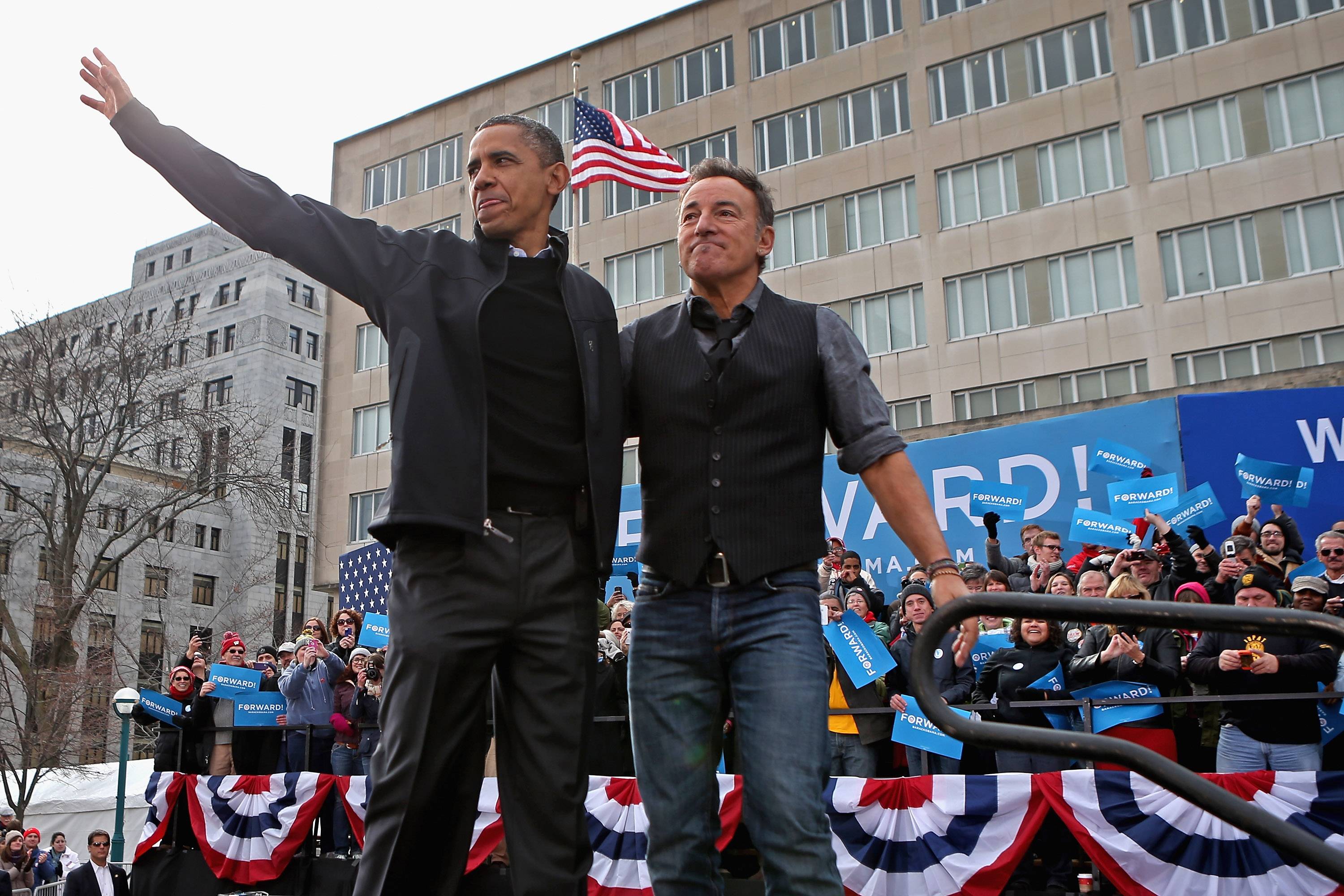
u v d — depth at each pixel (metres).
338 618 9.73
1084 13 24.33
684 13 29.52
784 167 27.39
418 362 2.46
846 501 9.73
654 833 2.65
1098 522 7.74
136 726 29.84
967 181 25.11
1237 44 22.83
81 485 24.94
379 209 32.81
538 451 2.54
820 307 2.87
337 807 7.82
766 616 2.61
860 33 27.06
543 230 2.73
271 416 49.72
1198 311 22.38
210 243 63.53
